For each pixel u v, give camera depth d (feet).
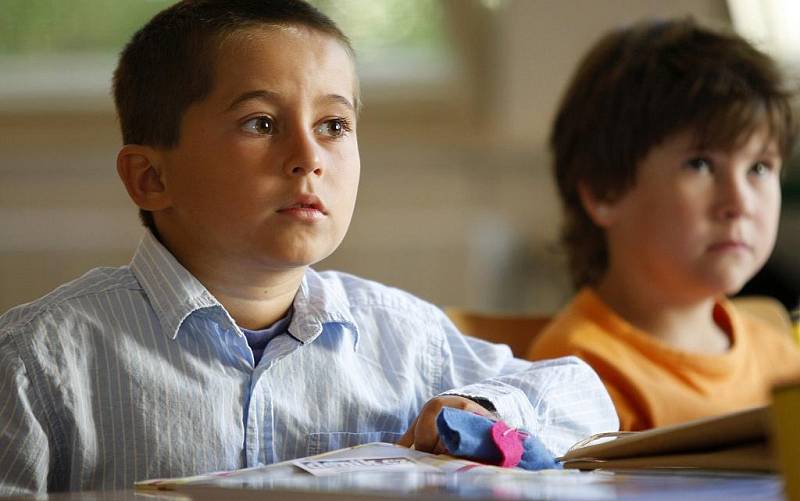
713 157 10.21
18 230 22.54
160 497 4.42
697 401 9.86
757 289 19.04
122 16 22.13
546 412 6.68
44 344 6.08
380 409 6.88
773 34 21.09
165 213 6.70
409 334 7.38
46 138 22.76
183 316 6.33
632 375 9.73
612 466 4.86
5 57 22.44
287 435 6.50
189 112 6.40
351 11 21.88
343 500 3.92
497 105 22.72
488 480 4.32
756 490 3.88
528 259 22.89
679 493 3.80
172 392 6.26
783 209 19.33
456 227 22.97
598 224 10.99
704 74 10.32
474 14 21.71
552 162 12.02
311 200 6.19
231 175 6.21
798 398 3.41
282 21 6.45
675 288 10.34
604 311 10.26
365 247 22.85
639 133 10.44
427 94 22.98
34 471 5.89
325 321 6.72
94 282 6.56
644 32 11.25
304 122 6.26
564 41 21.57
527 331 10.53
